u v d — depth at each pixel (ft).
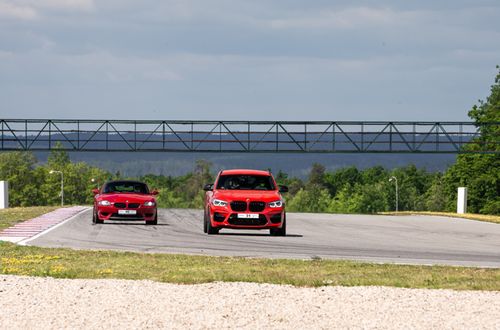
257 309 81.05
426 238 201.46
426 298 88.28
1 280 100.73
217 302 84.69
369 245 174.91
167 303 84.02
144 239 181.68
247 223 185.68
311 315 78.43
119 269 118.32
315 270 119.03
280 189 196.24
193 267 122.31
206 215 196.34
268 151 494.18
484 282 104.42
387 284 101.81
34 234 193.57
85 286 95.55
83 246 163.22
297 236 197.57
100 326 73.36
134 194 231.71
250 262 130.31
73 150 488.02
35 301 84.99
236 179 194.39
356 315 78.64
